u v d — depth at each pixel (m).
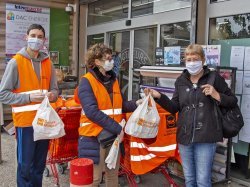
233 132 3.12
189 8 5.57
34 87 3.42
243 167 4.92
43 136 3.24
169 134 3.88
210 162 3.16
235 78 4.36
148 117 3.21
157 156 3.87
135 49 7.06
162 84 5.02
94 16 8.32
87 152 3.09
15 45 7.83
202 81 3.16
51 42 8.32
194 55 3.09
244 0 4.71
